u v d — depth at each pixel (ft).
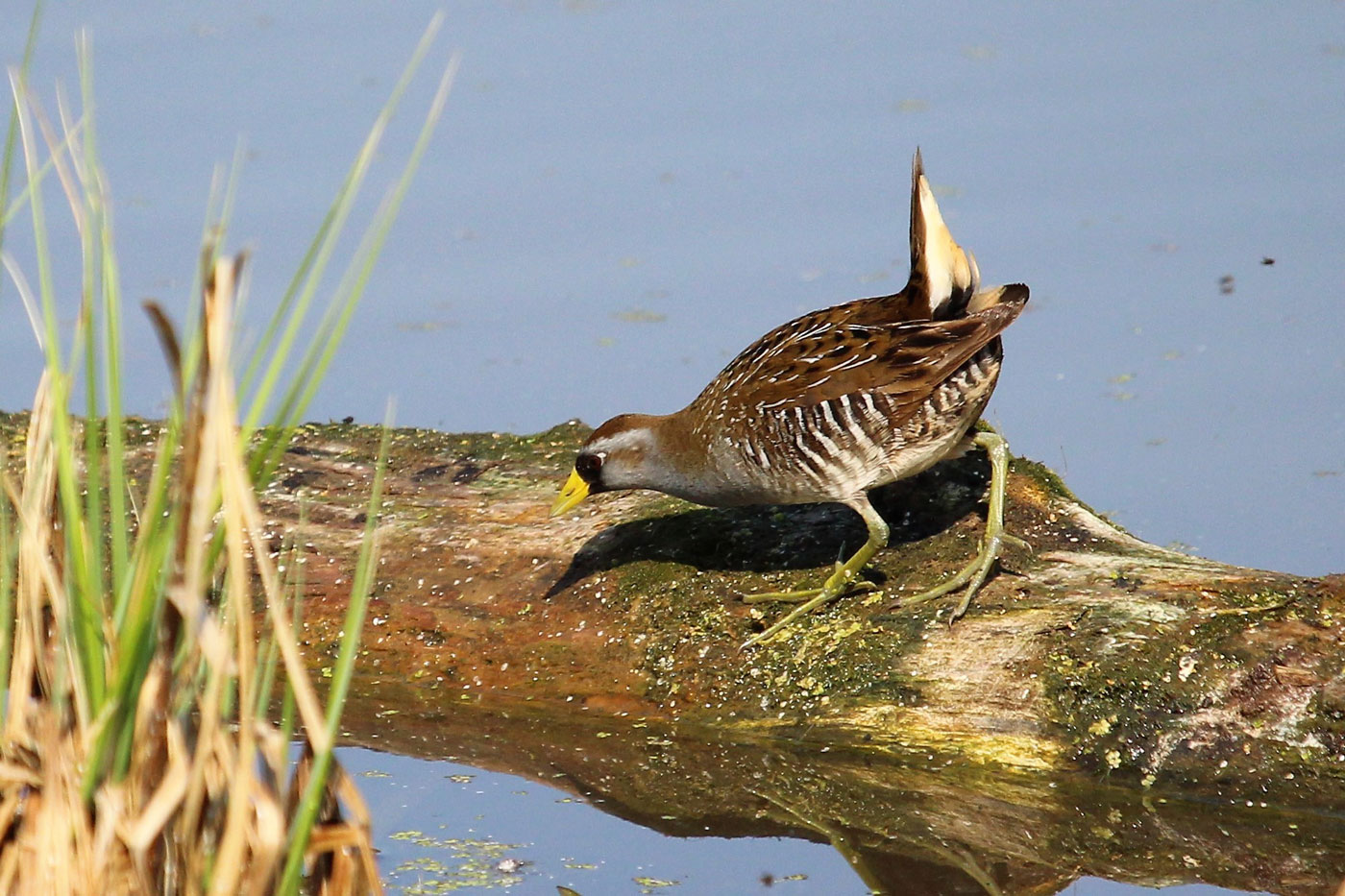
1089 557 36.86
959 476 39.99
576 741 35.83
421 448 45.96
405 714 37.47
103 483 41.68
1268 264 58.80
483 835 31.99
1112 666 32.68
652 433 38.47
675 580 38.11
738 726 35.37
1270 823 30.63
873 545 36.17
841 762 34.09
